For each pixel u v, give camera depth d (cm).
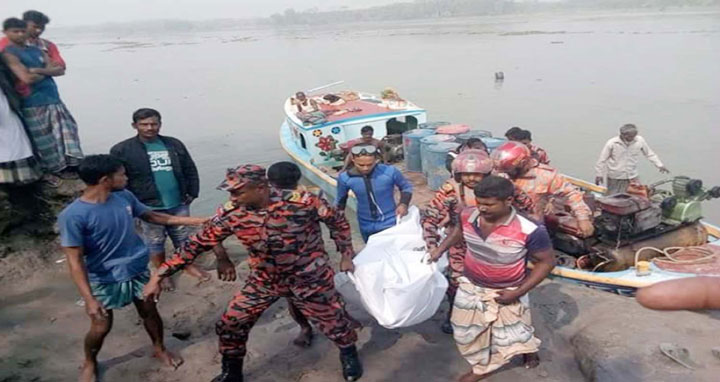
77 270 397
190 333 539
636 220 662
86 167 401
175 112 2455
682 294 142
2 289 613
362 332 519
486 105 2272
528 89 2605
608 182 967
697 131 1666
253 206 390
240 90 3125
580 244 702
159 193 610
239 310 416
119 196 436
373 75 3478
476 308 406
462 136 1043
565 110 2078
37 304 584
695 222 718
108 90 3353
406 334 514
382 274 454
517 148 562
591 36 5631
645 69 3025
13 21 657
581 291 596
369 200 556
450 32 8231
